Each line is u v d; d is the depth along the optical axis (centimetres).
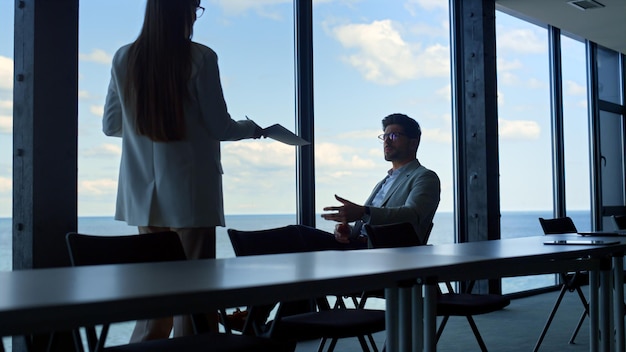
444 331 542
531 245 306
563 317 613
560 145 840
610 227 961
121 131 303
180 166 286
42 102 351
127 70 286
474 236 667
